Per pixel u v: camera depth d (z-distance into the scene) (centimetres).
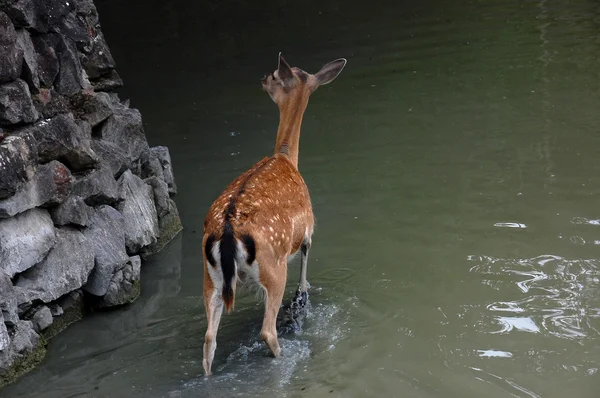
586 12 1933
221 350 809
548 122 1323
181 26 2116
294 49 1845
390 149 1285
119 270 916
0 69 792
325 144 1327
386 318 846
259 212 744
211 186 1200
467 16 1995
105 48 1022
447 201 1102
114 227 929
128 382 758
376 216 1079
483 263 942
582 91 1439
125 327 871
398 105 1465
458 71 1608
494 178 1153
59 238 850
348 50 1805
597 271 905
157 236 1029
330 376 747
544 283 891
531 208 1058
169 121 1472
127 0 2380
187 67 1789
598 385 714
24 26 845
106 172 927
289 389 729
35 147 821
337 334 821
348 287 916
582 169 1152
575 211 1039
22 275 815
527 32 1814
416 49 1769
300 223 815
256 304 912
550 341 787
